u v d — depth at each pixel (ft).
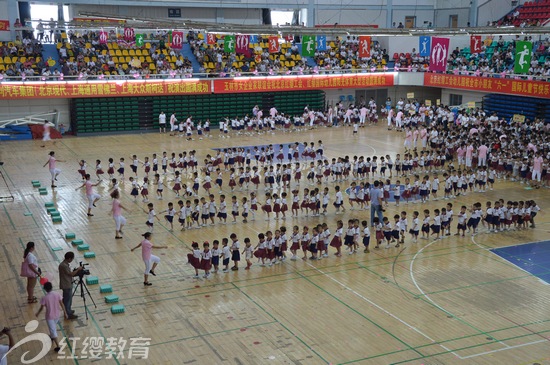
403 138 155.22
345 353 52.75
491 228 89.25
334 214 95.20
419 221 92.27
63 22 150.71
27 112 156.15
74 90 152.97
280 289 67.05
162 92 162.09
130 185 110.83
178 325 58.18
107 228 87.20
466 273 72.13
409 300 64.34
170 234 85.25
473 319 59.93
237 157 122.42
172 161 117.60
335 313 60.95
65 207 96.63
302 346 53.98
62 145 145.48
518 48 122.21
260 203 99.91
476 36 130.31
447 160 128.57
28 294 62.59
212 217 89.20
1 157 130.93
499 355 52.80
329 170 112.47
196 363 50.96
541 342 55.36
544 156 114.42
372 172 116.67
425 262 75.66
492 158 118.42
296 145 123.85
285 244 75.00
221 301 63.82
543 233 87.04
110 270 71.97
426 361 51.55
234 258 72.49
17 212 93.66
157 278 69.92
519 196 105.81
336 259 76.64
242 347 53.78
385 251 79.71
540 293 66.54
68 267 59.11
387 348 53.78
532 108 154.92
